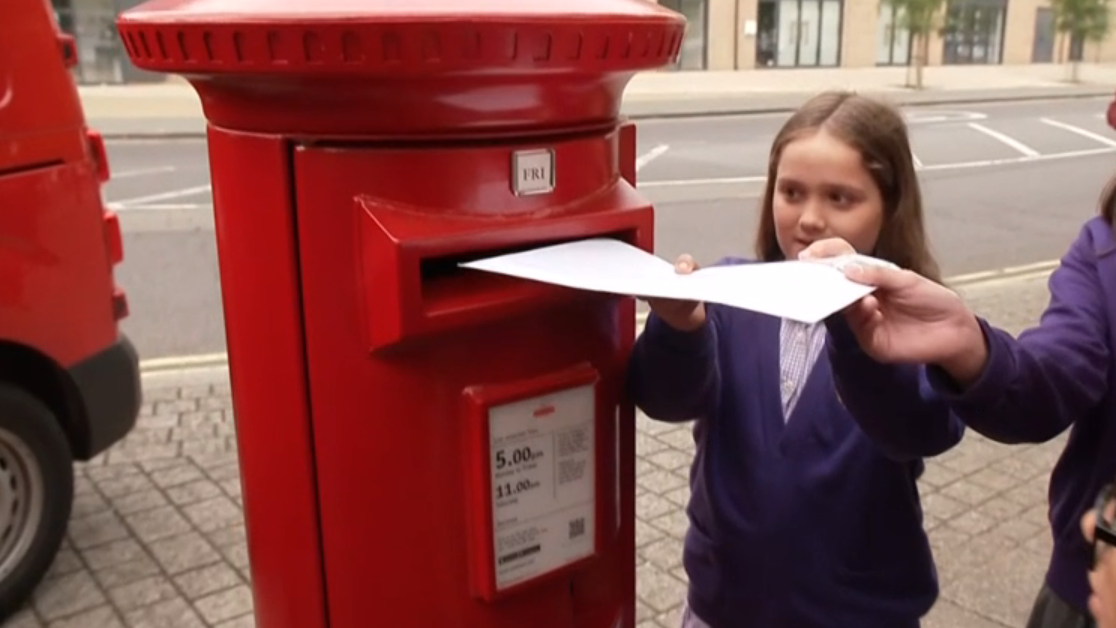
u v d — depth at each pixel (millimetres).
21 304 2949
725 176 10891
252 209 1158
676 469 3961
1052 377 1402
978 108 19391
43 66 2984
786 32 28609
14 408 2932
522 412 1218
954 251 7781
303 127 1099
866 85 23641
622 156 1332
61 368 3082
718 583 1675
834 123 1591
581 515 1309
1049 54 34531
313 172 1106
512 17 1018
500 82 1066
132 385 3355
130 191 9492
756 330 1652
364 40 999
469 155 1115
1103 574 1167
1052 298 1613
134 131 13039
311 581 1254
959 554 3314
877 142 1589
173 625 2982
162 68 1119
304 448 1207
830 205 1607
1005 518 3549
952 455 4062
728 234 8094
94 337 3189
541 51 1051
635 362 1416
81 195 3115
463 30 1001
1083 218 9117
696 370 1402
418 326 1096
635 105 17688
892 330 1184
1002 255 7688
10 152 2891
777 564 1605
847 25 29312
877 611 1610
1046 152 13195
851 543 1587
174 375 5008
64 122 3051
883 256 1673
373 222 1088
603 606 1396
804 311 960
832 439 1571
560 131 1184
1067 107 19812
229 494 3775
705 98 19250
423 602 1237
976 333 1176
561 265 1116
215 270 6844
